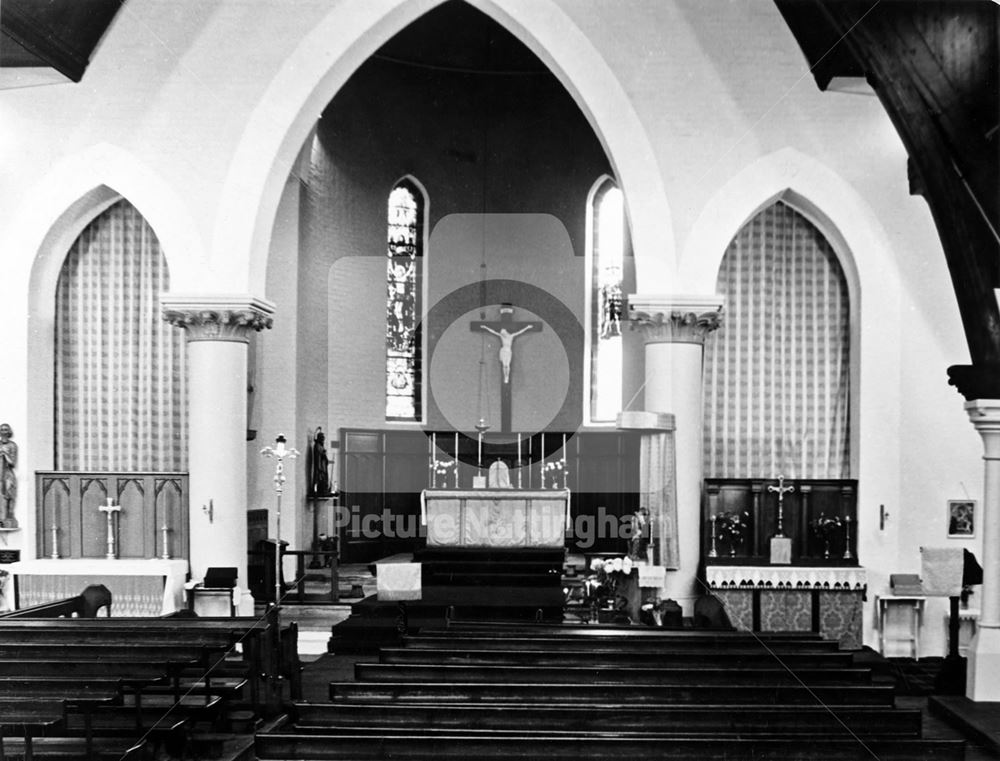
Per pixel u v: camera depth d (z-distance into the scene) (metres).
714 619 11.52
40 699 7.46
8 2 11.66
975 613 13.08
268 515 15.98
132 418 15.07
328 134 17.58
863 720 6.88
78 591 13.41
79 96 13.70
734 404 14.64
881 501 13.69
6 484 13.80
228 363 13.63
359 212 18.36
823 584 13.16
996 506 10.14
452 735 6.63
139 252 15.15
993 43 9.96
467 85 19.73
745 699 7.20
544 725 6.97
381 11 13.52
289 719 8.18
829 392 14.60
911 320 13.72
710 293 13.51
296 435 16.47
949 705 9.83
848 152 13.60
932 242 13.66
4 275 13.92
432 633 8.59
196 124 13.62
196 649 8.49
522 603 12.88
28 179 13.83
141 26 13.47
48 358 14.48
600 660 7.79
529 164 19.88
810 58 13.29
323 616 13.70
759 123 13.54
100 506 13.90
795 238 14.67
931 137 10.45
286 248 16.45
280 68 13.57
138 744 7.80
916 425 13.70
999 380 10.02
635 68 13.52
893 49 10.58
